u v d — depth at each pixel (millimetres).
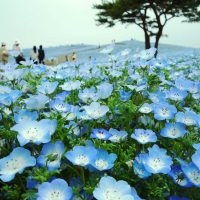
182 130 221
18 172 172
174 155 216
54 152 184
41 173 163
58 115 208
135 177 185
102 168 170
